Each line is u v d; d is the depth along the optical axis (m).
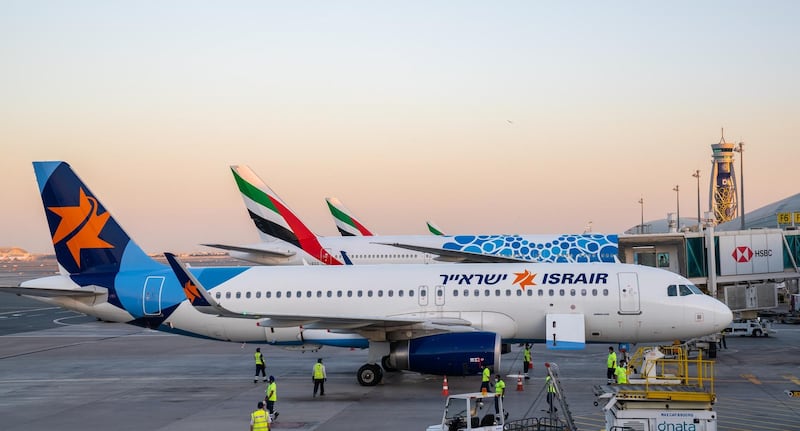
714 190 187.75
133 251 41.31
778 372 39.41
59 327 74.25
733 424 27.27
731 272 54.31
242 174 62.69
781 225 84.12
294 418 29.69
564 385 36.50
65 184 41.19
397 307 38.31
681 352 38.47
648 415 22.41
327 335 38.78
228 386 37.81
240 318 38.09
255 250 61.16
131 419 30.12
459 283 38.25
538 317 37.34
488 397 24.61
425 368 35.16
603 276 37.47
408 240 60.72
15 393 36.53
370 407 31.75
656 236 55.44
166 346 56.25
